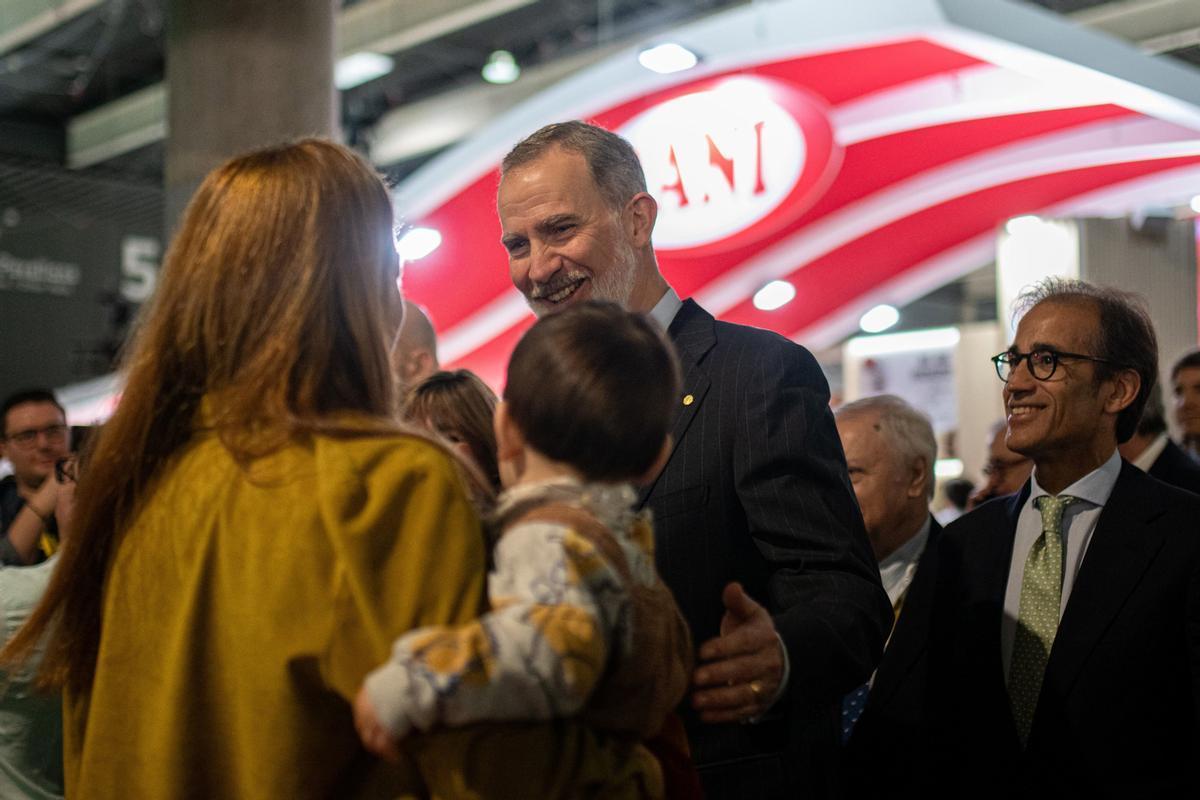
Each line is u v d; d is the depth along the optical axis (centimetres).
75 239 1697
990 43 580
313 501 116
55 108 1622
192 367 129
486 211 714
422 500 117
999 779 209
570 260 191
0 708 224
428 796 116
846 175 668
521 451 129
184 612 118
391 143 1416
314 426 120
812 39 615
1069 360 214
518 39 1316
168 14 709
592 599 113
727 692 143
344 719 117
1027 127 665
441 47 1335
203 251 129
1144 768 198
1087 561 209
